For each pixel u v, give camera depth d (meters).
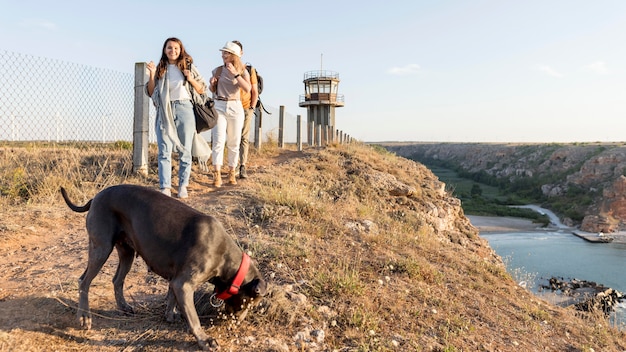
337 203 10.22
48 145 12.41
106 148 13.22
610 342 7.02
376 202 12.04
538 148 134.25
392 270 6.75
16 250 6.06
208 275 3.83
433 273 7.13
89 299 4.55
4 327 3.83
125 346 3.86
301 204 8.55
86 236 6.76
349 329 4.77
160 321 4.29
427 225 11.30
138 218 3.87
